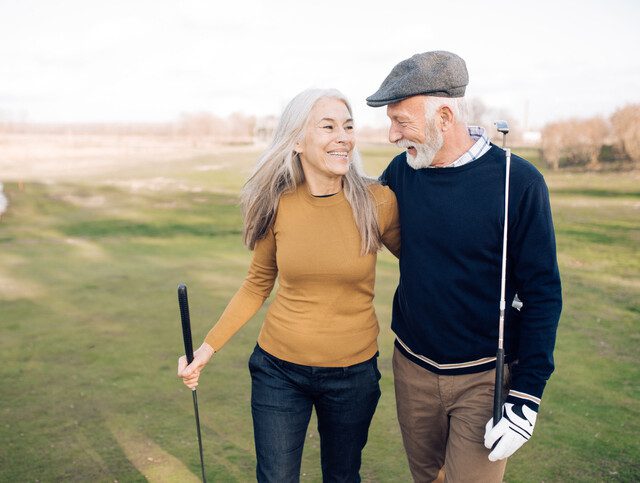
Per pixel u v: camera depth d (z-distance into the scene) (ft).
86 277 23.75
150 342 15.49
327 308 6.32
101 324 17.20
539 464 9.09
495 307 5.96
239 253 29.48
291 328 6.36
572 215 36.09
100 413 11.14
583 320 17.02
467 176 5.79
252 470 9.04
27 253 29.50
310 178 6.39
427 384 6.40
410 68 5.85
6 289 21.72
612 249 27.20
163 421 10.78
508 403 5.65
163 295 20.66
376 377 6.66
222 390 12.19
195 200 48.96
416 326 6.27
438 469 7.10
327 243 6.24
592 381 12.49
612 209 37.78
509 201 5.65
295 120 6.25
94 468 9.12
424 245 6.02
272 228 6.66
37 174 64.75
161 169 68.54
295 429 6.53
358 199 6.23
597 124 53.67
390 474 8.90
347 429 6.63
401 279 6.45
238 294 7.12
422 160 5.91
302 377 6.38
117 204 47.03
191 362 6.54
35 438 10.12
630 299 19.31
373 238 6.28
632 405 11.26
